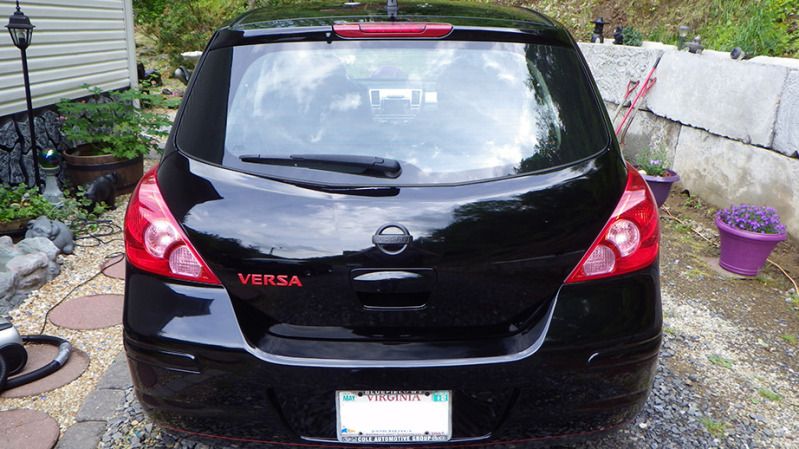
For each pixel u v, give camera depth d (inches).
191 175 76.7
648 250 77.9
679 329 142.2
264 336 73.8
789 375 124.9
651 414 108.8
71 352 125.7
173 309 73.9
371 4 102.3
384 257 70.6
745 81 200.5
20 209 180.4
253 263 71.8
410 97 80.7
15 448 96.8
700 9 309.1
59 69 230.2
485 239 71.7
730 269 173.9
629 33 295.3
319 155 75.6
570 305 73.6
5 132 201.0
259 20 90.7
